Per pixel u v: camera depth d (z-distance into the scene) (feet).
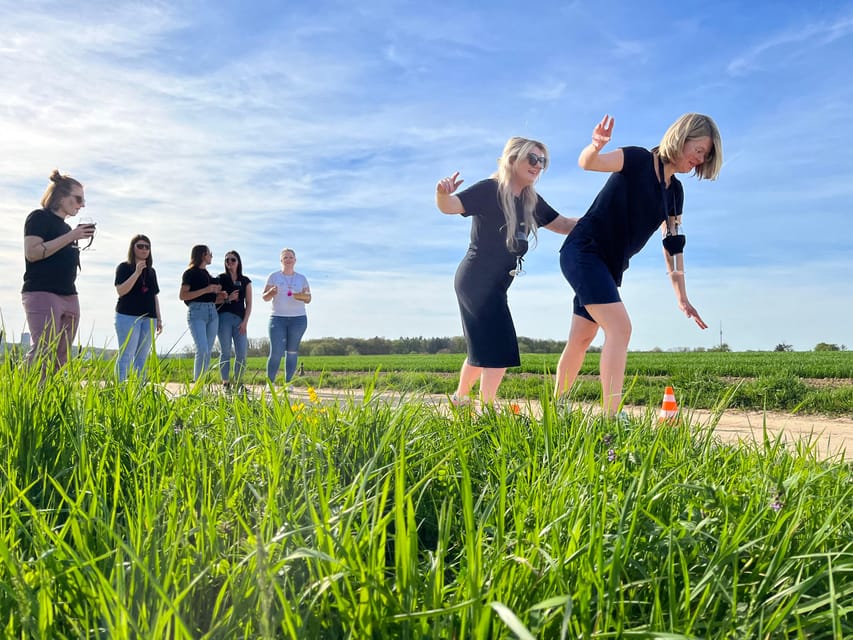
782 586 5.54
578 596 4.54
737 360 81.56
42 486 7.81
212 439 9.20
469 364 19.22
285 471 7.00
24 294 21.68
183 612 4.49
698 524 6.09
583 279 17.62
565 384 18.93
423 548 6.86
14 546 5.42
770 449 9.42
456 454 9.12
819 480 8.46
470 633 4.11
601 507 6.23
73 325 22.52
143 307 28.78
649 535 5.96
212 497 6.60
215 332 36.27
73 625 4.25
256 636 4.27
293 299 36.19
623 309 17.39
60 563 5.02
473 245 19.07
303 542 4.94
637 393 25.98
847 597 5.64
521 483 7.25
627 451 8.75
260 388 12.10
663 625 4.60
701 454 9.71
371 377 12.19
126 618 3.93
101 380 11.96
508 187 18.76
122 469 7.85
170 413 9.70
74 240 21.57
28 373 11.22
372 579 4.38
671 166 18.15
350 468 8.14
